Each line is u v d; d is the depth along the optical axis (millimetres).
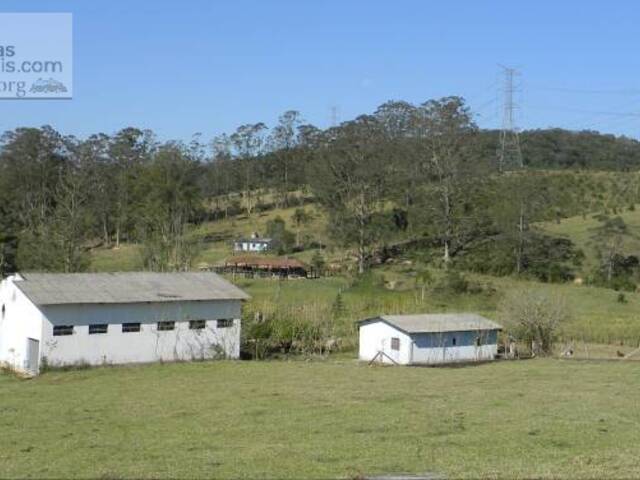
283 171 132375
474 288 73062
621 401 26906
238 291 46312
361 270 84750
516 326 50969
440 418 23031
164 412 25500
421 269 83562
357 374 37281
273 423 22766
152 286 44656
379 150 96188
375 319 47750
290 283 76812
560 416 23250
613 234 87188
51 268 66562
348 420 23000
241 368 39438
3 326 42812
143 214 92938
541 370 38844
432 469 15797
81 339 40656
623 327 56000
